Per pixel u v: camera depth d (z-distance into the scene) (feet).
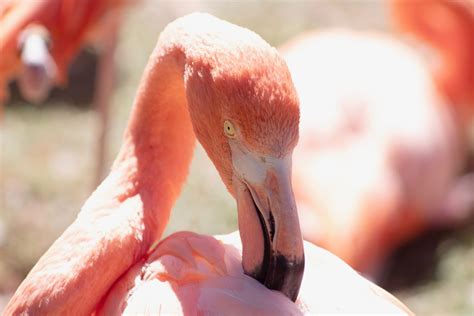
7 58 21.68
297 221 11.06
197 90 11.61
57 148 30.94
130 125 13.85
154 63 13.25
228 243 13.17
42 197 28.48
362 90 26.66
